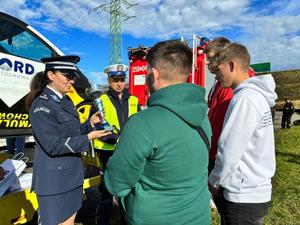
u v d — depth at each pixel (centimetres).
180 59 137
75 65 223
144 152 126
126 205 143
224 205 190
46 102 211
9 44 383
